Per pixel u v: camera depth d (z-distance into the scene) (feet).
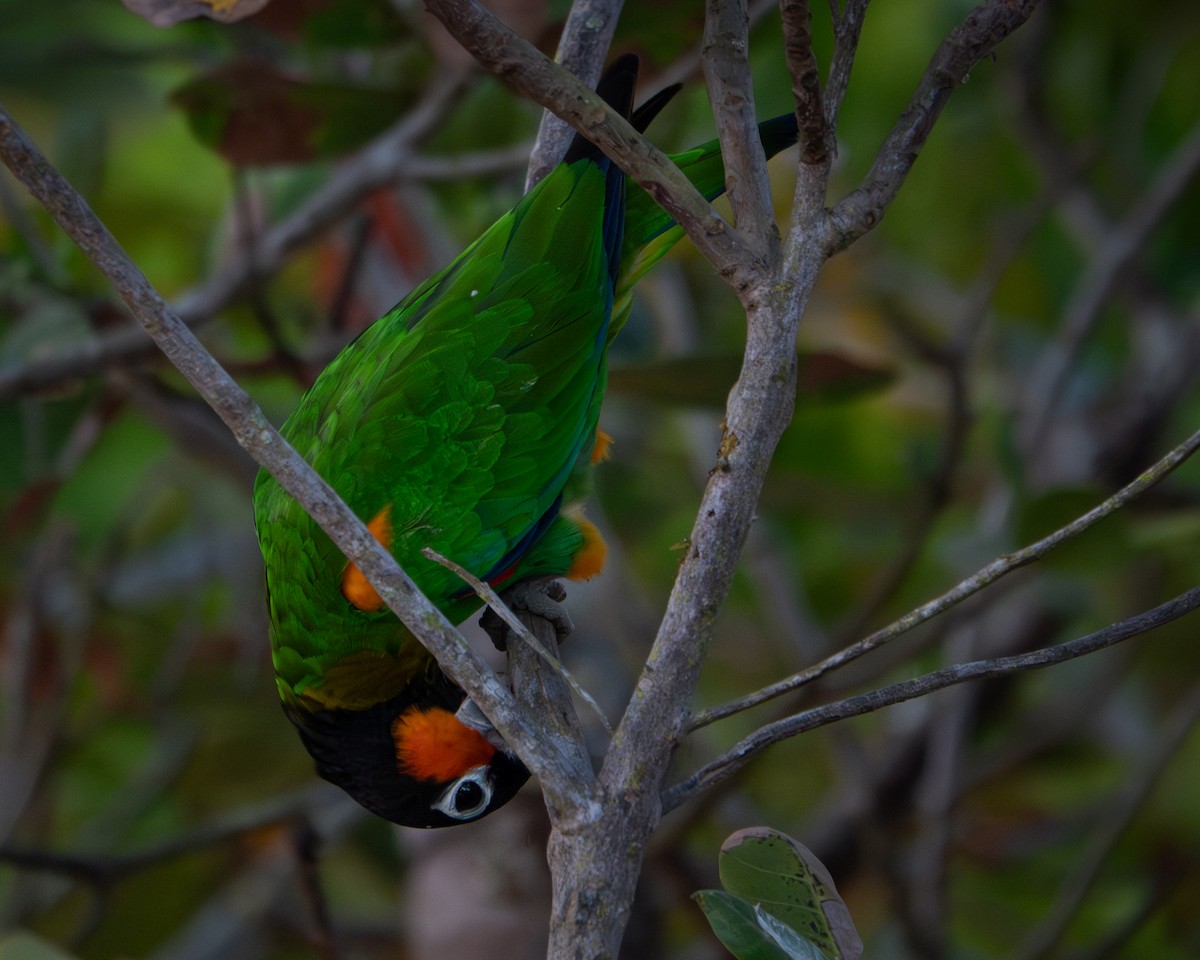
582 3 21.62
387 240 41.34
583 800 14.07
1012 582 33.09
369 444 24.90
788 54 14.11
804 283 15.24
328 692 25.44
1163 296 45.50
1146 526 33.63
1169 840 42.14
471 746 24.94
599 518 37.17
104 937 37.78
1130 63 44.39
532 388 25.38
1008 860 43.73
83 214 13.05
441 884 30.81
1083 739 45.47
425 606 13.94
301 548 24.63
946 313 48.47
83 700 45.01
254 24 28.96
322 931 29.22
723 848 15.07
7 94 44.34
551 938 13.96
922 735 41.14
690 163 24.77
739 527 14.83
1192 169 37.65
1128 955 40.98
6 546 38.83
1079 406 45.16
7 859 29.81
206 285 35.32
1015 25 15.93
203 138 30.27
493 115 35.24
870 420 45.47
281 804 31.86
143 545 46.88
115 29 44.04
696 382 30.89
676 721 14.35
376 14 28.32
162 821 41.63
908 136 15.81
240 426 13.67
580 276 25.55
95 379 34.83
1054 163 39.22
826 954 14.30
